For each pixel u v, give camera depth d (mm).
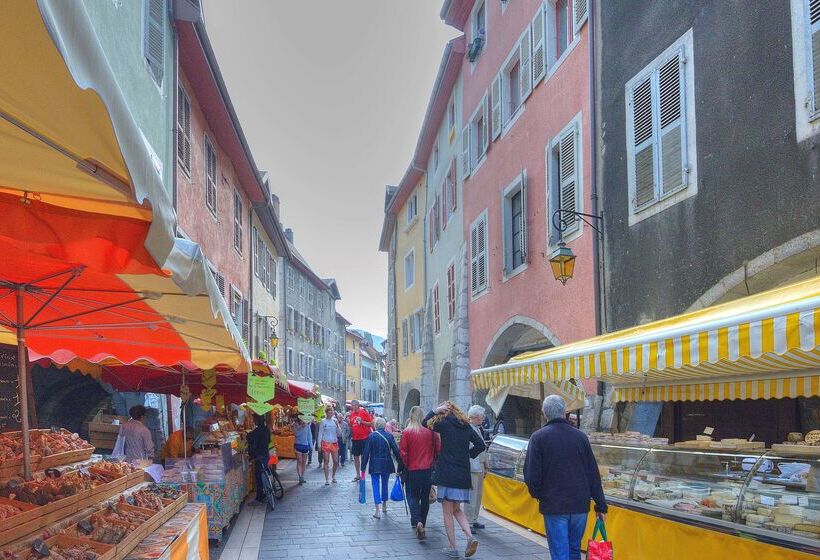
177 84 13023
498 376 9250
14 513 3656
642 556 6016
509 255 15586
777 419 8172
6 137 2479
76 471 5141
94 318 5699
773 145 7094
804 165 6645
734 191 7680
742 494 5141
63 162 2609
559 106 12734
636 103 9883
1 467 4391
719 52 8039
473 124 19016
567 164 12227
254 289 24141
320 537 8484
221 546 8008
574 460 5547
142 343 6582
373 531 8883
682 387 8836
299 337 38938
